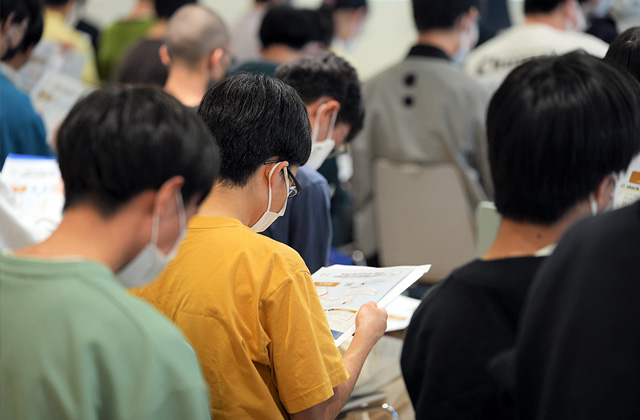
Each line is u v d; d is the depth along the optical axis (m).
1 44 4.04
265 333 2.14
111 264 1.70
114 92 1.76
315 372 2.14
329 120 3.35
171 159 1.68
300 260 2.23
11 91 4.07
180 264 2.19
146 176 1.66
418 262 5.46
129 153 1.65
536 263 1.82
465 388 1.82
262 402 2.13
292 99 2.36
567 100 1.82
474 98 5.19
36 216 3.35
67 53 5.00
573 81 1.85
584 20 6.45
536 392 1.60
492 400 1.79
